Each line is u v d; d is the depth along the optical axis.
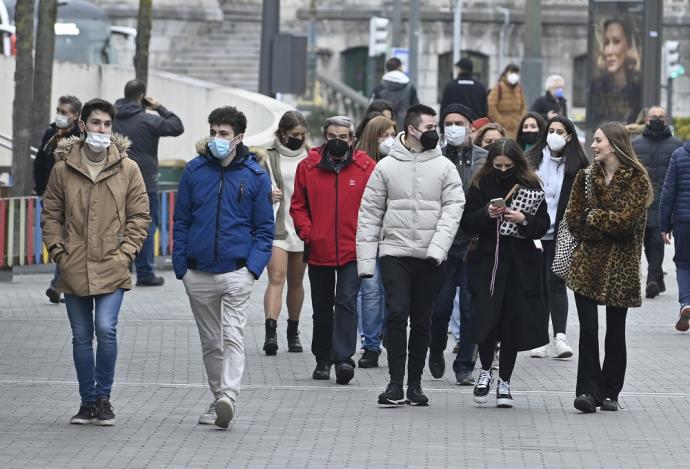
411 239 27.66
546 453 23.86
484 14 117.38
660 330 38.69
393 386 27.73
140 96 44.06
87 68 69.31
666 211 37.88
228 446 24.06
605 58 68.06
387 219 27.81
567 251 27.86
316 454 23.52
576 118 115.38
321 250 30.42
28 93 48.16
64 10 80.94
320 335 30.92
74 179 25.33
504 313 27.89
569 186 33.47
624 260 27.31
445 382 30.91
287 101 108.19
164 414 26.78
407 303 27.70
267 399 28.41
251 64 104.12
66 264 25.17
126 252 25.34
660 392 29.89
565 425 26.28
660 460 23.45
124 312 39.44
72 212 25.25
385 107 35.53
